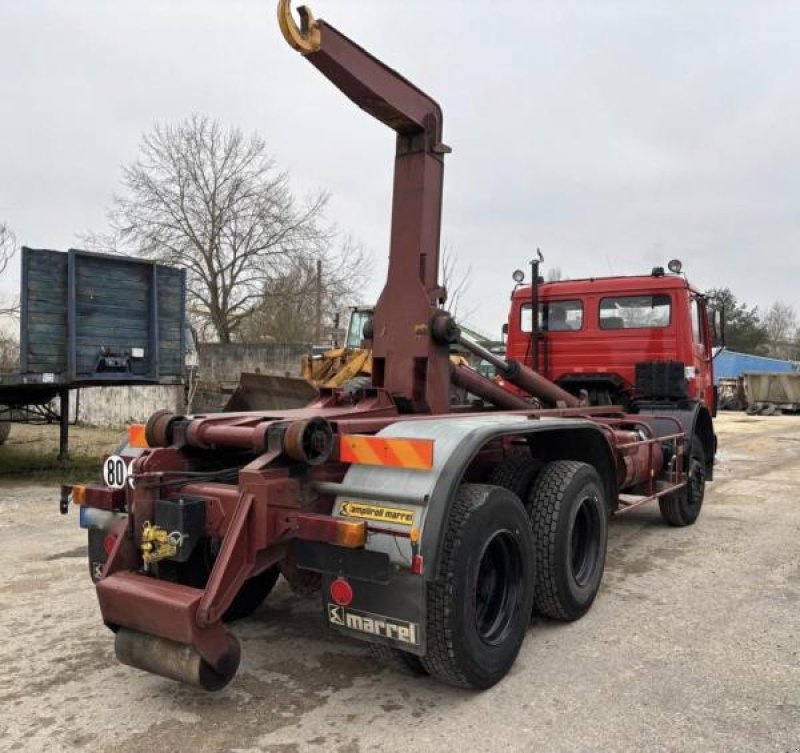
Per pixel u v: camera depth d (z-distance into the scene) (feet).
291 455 10.24
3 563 18.43
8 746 9.49
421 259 14.88
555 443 15.56
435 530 9.95
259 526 10.14
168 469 11.68
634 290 24.25
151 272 32.50
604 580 17.02
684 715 10.27
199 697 10.89
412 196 14.92
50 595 15.78
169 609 9.52
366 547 10.25
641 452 19.25
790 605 15.11
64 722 10.14
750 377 104.37
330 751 9.36
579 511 14.55
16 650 12.71
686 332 23.38
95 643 13.02
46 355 29.22
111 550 11.41
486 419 13.17
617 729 9.87
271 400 24.53
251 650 12.78
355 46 12.94
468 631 10.48
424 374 14.94
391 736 9.73
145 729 9.94
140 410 55.31
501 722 10.10
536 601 13.53
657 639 13.19
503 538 11.64
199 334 101.14
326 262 103.71
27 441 46.21
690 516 23.00
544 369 26.02
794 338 279.69
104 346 30.81
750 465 40.32
